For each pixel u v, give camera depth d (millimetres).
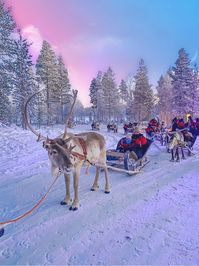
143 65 57031
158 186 7949
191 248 4539
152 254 4395
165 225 5371
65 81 55406
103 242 4805
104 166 7355
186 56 45844
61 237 5027
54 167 6062
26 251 4602
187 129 13266
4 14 28547
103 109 71250
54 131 27047
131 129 30734
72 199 6922
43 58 47312
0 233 4703
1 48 27938
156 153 13859
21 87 36000
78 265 4180
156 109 68562
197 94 48094
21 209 6414
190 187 7828
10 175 9586
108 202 6691
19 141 17562
